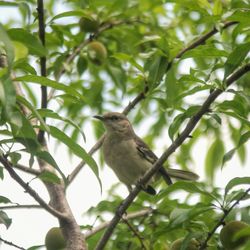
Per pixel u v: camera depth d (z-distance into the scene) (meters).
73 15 12.38
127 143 14.18
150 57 11.47
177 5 14.80
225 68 8.85
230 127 14.59
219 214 9.75
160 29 14.19
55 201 10.24
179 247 9.64
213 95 9.08
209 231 9.69
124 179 14.44
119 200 12.55
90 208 11.67
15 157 8.17
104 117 14.40
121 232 11.23
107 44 14.22
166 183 13.92
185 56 9.66
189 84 13.02
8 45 5.80
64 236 9.74
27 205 8.93
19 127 6.90
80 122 14.53
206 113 9.25
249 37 11.81
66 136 7.95
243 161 14.70
